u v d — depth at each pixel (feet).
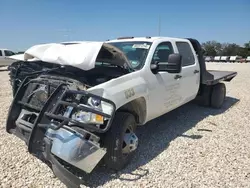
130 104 11.88
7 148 12.67
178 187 9.57
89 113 9.11
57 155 8.76
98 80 11.00
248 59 163.43
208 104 22.09
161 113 14.43
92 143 9.12
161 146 13.41
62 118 8.82
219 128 16.60
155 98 13.12
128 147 10.96
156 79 13.11
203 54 20.12
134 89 11.21
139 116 12.67
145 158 11.95
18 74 13.43
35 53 11.35
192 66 17.62
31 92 11.00
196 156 12.19
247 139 14.55
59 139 8.87
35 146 9.13
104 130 8.98
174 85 14.90
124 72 12.16
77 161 8.82
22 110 10.97
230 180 10.08
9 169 10.63
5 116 18.21
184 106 22.91
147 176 10.32
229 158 12.00
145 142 13.96
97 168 10.90
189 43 18.21
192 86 17.70
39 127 9.14
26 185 9.53
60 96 9.45
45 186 9.50
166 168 11.00
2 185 9.48
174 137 14.80
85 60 9.68
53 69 11.91
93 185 9.64
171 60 12.27
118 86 10.54
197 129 16.30
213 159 11.88
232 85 37.78
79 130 9.00
